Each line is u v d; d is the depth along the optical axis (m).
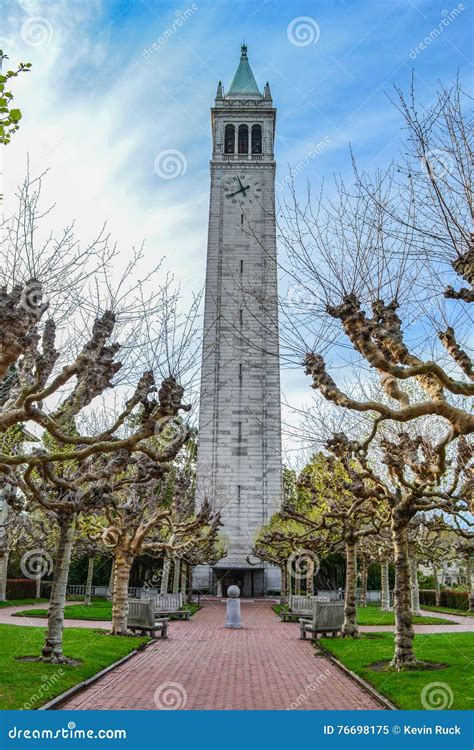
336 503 26.30
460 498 18.64
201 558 46.88
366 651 20.88
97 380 13.12
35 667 16.53
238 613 33.00
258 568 62.59
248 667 19.08
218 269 66.94
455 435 11.82
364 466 19.16
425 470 14.66
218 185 72.06
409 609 18.16
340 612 26.55
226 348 63.94
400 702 13.63
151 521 25.98
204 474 62.72
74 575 63.38
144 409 12.59
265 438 63.72
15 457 11.35
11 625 26.94
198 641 26.06
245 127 78.19
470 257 11.78
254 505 62.66
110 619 34.22
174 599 39.12
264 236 68.81
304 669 18.75
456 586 62.09
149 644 24.47
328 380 12.86
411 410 11.79
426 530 39.09
